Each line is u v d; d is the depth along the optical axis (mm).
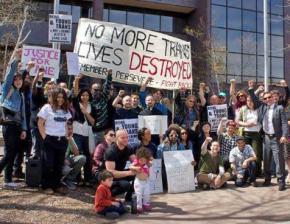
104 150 8180
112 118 9102
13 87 7613
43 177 7824
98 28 9680
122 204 7219
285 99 10211
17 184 8109
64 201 7375
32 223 6211
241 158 9500
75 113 8523
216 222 6531
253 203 7828
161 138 9258
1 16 23203
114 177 7457
